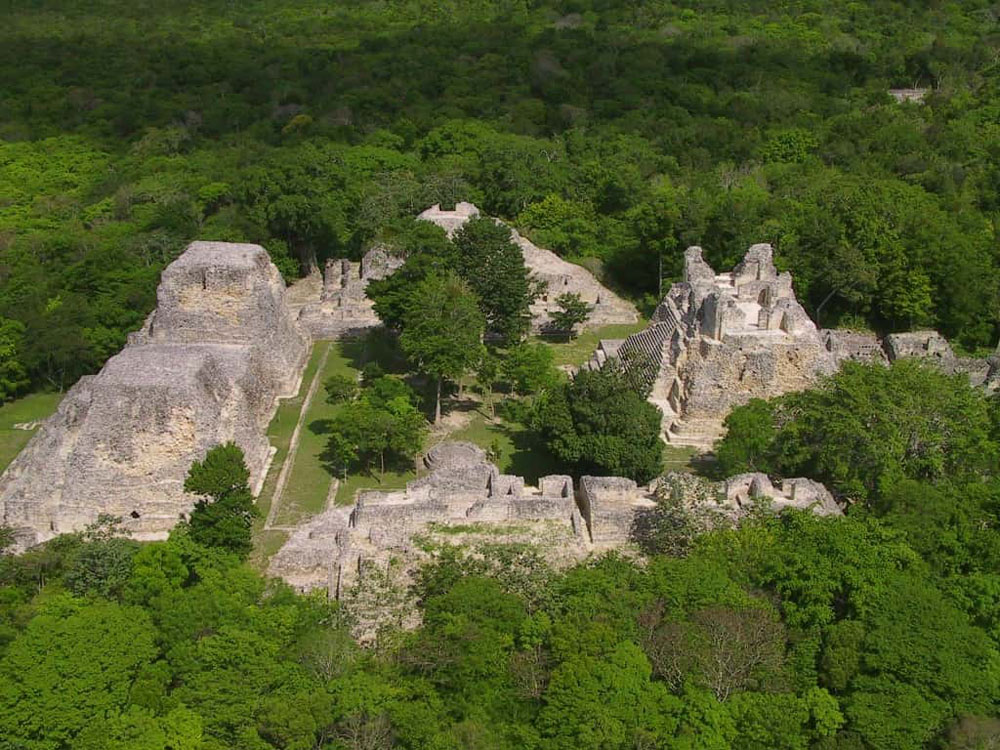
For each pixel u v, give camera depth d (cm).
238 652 3931
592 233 10081
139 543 4866
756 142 11888
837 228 8312
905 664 3981
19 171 12188
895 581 4303
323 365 7662
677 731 3831
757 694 3934
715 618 4106
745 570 4422
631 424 5516
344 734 3756
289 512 5553
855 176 10075
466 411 6888
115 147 13062
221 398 5756
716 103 13038
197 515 4838
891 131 11394
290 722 3666
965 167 10606
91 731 3653
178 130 13088
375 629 4381
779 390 6350
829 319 8456
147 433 5309
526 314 7850
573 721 3750
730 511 4838
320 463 6119
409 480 5922
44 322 7531
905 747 3825
